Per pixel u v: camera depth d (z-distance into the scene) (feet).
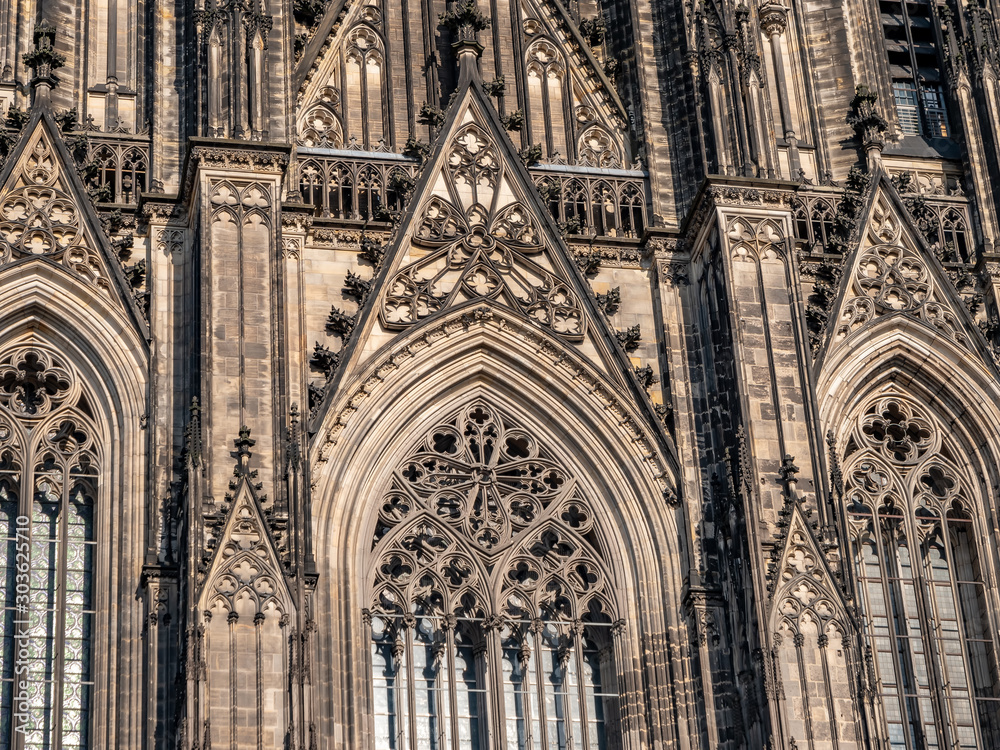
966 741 358.64
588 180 391.04
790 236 374.63
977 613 369.71
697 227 380.37
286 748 316.60
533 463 365.81
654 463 364.79
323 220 373.81
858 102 401.90
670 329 376.27
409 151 387.75
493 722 345.10
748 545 343.67
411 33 404.57
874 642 363.15
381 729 342.85
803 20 417.49
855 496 373.61
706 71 388.37
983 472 378.12
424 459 361.51
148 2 394.52
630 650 352.49
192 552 326.85
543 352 369.91
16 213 364.79
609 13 414.21
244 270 355.97
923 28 428.15
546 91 405.18
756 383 361.71
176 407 353.51
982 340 382.22
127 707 331.77
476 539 357.41
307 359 362.12
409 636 348.18
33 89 375.45
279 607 326.24
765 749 329.52
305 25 403.95
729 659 345.72
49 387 357.20
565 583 357.82
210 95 369.71
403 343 364.38
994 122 403.34
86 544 348.59
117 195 373.81
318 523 347.97
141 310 360.48
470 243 376.89
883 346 380.58
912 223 390.01
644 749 345.31
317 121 393.29
